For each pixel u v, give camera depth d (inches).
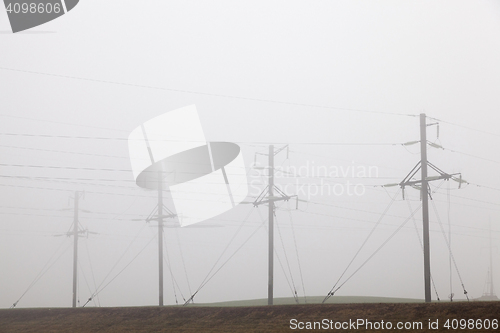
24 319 1886.1
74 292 2439.7
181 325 1593.3
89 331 1673.2
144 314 1732.3
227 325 1504.7
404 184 1683.1
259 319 1489.9
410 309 1307.8
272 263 1827.0
